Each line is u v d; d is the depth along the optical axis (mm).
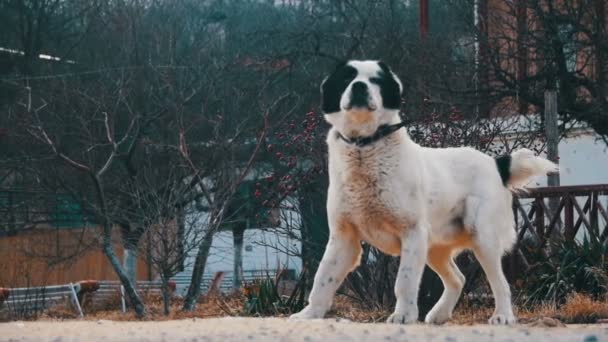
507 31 24641
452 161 9562
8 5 33188
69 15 33594
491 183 9672
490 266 9531
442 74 23297
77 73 26172
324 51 31453
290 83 27406
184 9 32188
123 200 21422
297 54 28484
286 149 17453
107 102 23000
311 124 15133
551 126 16812
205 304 17719
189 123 23109
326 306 8742
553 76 22109
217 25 32688
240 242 22031
